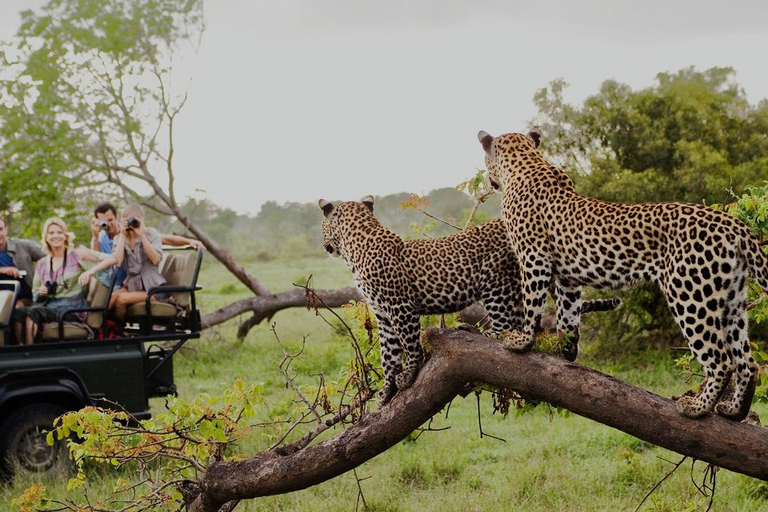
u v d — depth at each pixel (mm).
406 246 4953
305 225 80875
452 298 4941
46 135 14797
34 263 8242
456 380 4480
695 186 12586
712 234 3746
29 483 7109
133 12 15188
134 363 7789
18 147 14508
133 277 8266
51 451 7336
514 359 4309
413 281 4898
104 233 8664
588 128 13578
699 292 3766
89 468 7516
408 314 4867
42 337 7605
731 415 3906
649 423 3988
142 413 7773
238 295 24625
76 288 7902
